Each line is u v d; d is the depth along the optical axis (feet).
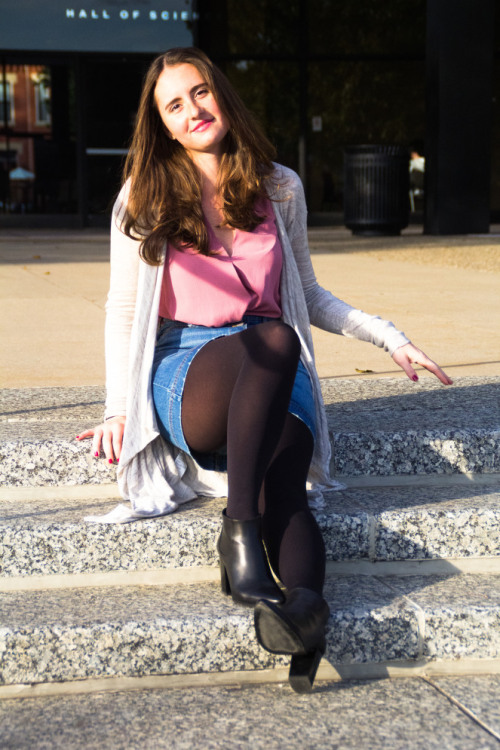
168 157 7.93
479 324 16.16
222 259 7.78
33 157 47.78
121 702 6.77
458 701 6.78
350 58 48.96
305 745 6.12
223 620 7.03
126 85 47.98
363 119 49.67
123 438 7.72
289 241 8.35
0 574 7.70
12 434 8.71
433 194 39.78
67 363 12.91
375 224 40.19
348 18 48.70
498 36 49.80
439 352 13.52
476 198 39.88
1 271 26.08
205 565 7.87
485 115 39.32
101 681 7.02
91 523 7.72
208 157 8.07
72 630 6.91
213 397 7.33
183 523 7.77
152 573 7.84
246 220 7.85
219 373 7.30
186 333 7.86
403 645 7.23
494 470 8.97
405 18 49.01
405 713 6.57
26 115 47.32
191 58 7.73
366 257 30.58
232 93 7.86
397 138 50.01
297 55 48.62
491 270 25.68
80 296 20.53
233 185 7.82
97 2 46.83
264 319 7.97
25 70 46.91
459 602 7.39
